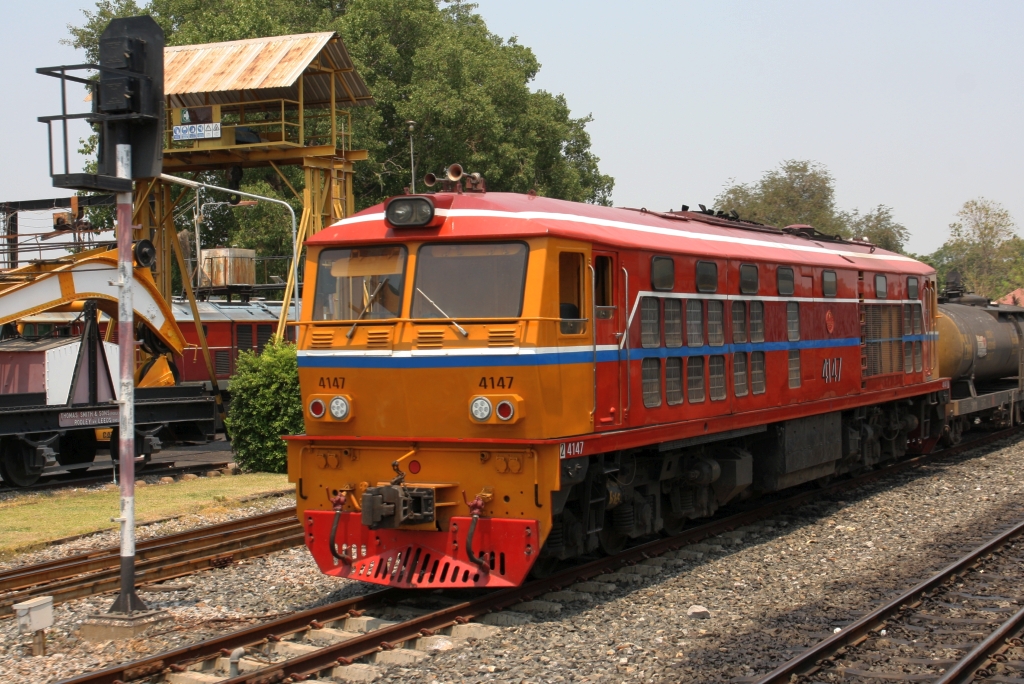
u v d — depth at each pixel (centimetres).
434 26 4400
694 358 1126
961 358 2094
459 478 899
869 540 1227
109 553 1143
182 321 2584
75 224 1983
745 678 718
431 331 894
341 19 4188
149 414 1856
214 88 2094
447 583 886
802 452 1390
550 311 877
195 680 713
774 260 1310
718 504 1269
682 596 960
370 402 927
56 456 1848
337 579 1034
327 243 955
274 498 1549
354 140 3828
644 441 1006
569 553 988
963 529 1289
